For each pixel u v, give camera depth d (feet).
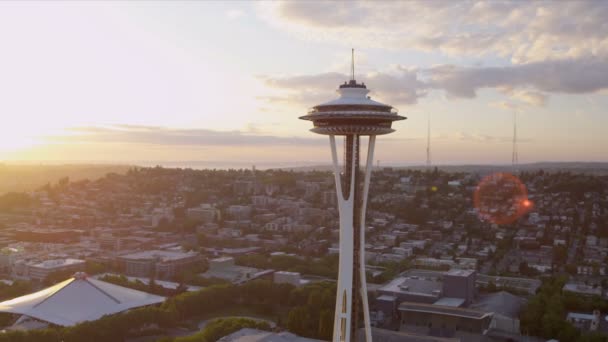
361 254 538.88
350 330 526.16
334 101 538.88
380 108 534.37
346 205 534.78
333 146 548.31
